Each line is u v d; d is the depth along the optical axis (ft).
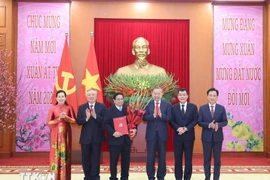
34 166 24.22
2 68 26.05
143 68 27.55
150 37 28.99
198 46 28.99
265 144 28.71
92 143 17.88
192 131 18.15
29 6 28.63
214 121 17.81
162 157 18.06
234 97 28.91
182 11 28.99
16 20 28.58
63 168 17.17
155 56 29.01
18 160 26.66
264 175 21.20
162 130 18.04
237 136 28.76
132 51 28.04
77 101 27.58
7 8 27.91
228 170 22.85
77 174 21.47
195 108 18.29
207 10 28.99
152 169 18.10
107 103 28.71
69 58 27.20
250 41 29.01
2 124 25.36
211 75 28.96
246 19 28.78
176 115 18.22
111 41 29.01
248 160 27.04
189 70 28.99
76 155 25.27
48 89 28.66
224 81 28.91
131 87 24.50
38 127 28.53
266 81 28.81
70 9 28.78
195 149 28.66
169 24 28.96
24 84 28.53
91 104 18.31
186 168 18.16
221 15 28.99
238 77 28.99
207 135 18.01
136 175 21.21
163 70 27.68
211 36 29.01
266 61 28.84
